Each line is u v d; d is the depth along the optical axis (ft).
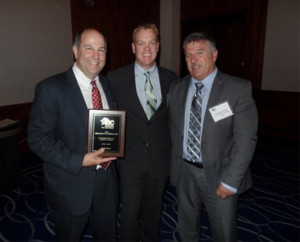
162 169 5.94
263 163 13.19
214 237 5.58
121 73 5.97
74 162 4.41
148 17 20.63
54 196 4.77
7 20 13.73
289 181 11.27
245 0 17.17
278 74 16.62
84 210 4.75
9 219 8.32
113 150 4.69
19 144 14.49
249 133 4.75
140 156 5.81
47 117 4.42
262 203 9.52
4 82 14.07
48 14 15.16
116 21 18.54
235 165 4.77
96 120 4.61
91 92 4.93
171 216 8.59
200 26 19.95
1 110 13.93
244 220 8.45
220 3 18.44
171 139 6.04
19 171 10.51
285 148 15.19
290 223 8.29
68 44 16.30
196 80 5.30
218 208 5.24
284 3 15.67
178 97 5.58
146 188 6.16
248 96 4.83
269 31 16.58
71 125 4.60
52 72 15.85
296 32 15.47
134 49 5.84
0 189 9.75
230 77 5.10
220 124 4.95
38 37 14.96
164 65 21.91
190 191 5.67
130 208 5.97
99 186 5.07
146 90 5.84
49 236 7.48
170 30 21.26
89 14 17.01
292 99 16.05
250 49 17.39
